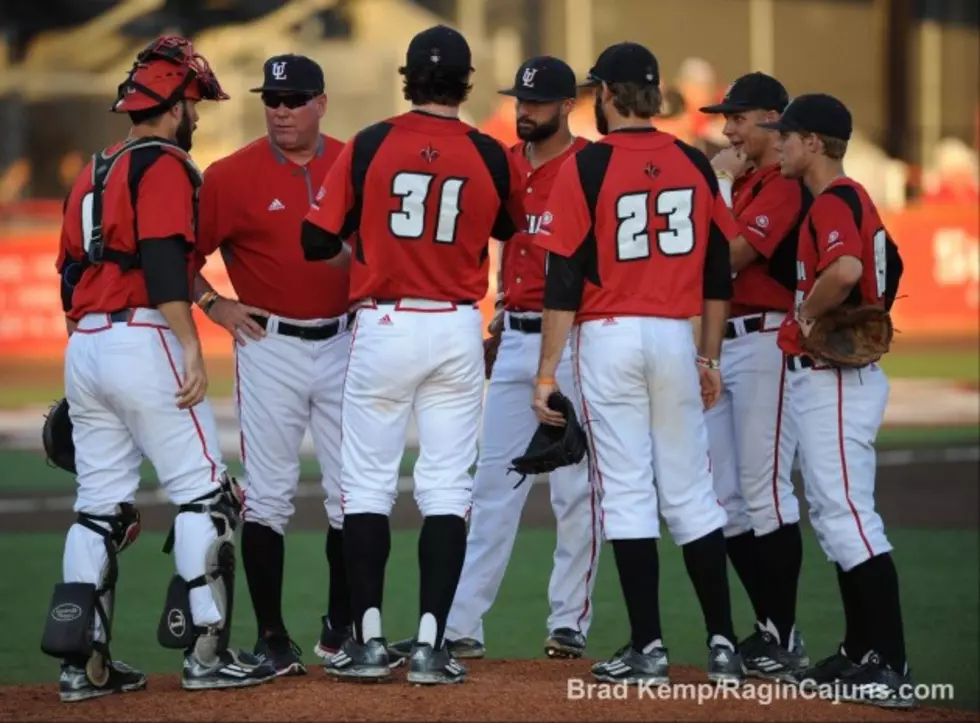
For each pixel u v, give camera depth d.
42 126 83.94
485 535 23.36
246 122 81.50
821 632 29.36
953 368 69.19
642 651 19.81
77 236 19.42
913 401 60.97
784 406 21.78
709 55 106.50
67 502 43.34
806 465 20.56
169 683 20.70
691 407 19.94
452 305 20.00
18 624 30.47
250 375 22.11
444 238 19.75
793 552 21.95
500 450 23.41
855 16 108.69
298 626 30.08
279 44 84.50
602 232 19.61
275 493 22.23
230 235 21.80
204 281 22.22
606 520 19.91
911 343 76.81
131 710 18.67
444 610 19.97
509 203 20.42
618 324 19.62
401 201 19.58
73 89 83.62
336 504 22.53
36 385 65.31
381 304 19.92
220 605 19.45
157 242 18.75
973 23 109.19
